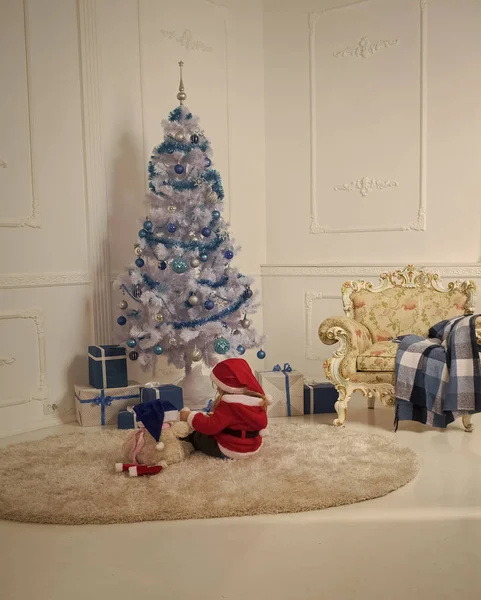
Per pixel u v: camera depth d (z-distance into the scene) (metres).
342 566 2.17
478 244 4.60
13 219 3.85
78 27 4.15
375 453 3.26
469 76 4.57
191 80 4.85
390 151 4.89
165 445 3.11
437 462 3.21
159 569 2.18
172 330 3.90
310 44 5.14
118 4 4.36
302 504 2.63
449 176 4.68
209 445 3.24
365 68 4.94
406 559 2.21
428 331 4.05
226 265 4.10
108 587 2.07
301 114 5.22
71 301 4.19
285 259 5.37
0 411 3.83
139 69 4.49
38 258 3.99
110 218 4.36
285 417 4.16
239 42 5.19
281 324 5.35
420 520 2.52
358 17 4.94
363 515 2.57
